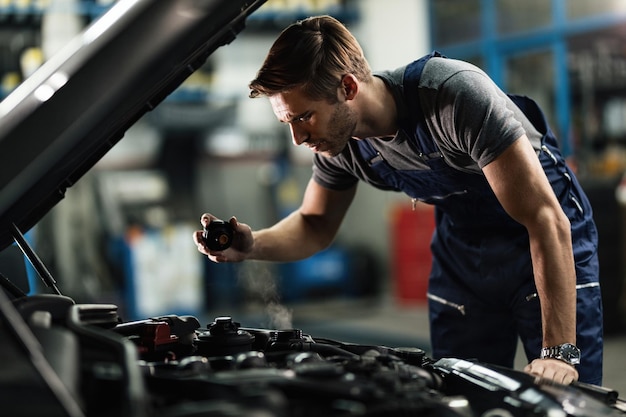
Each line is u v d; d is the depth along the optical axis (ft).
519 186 4.57
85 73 3.39
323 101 4.58
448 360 3.78
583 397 3.17
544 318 4.47
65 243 21.74
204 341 3.84
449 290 6.23
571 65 23.90
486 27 24.48
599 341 5.64
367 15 26.27
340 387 2.81
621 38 23.91
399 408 2.80
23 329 2.72
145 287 21.77
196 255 22.45
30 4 19.63
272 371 3.03
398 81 5.05
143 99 3.96
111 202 23.35
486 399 3.32
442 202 5.81
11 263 4.53
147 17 3.49
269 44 25.09
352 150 5.71
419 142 5.16
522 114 5.49
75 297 21.40
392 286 25.95
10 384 2.72
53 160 3.48
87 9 20.18
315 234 6.34
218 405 2.48
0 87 19.69
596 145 24.03
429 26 25.52
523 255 5.81
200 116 24.38
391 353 3.82
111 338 2.97
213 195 25.30
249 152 25.84
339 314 23.70
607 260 17.06
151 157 24.58
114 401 2.79
